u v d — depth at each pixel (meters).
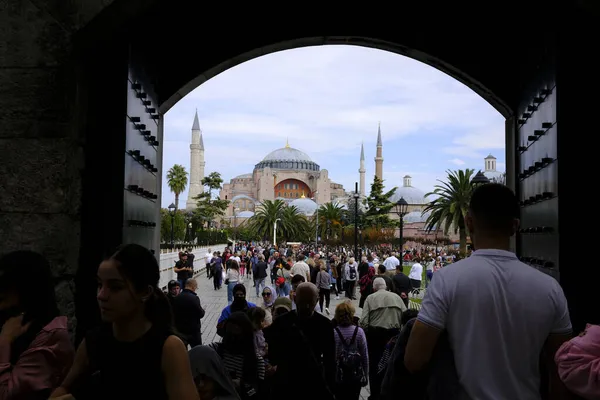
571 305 6.55
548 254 7.24
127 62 6.82
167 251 32.31
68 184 6.13
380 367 6.95
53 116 6.07
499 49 9.72
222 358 6.01
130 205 7.20
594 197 6.64
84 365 2.86
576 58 6.68
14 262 3.41
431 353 2.95
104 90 6.77
